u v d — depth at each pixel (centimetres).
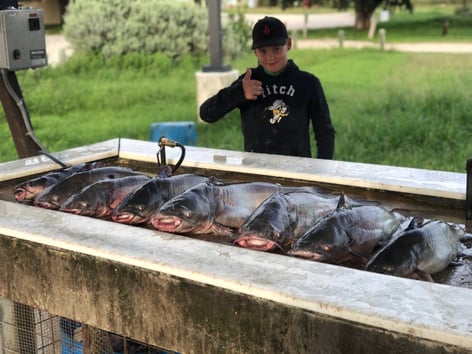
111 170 221
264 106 275
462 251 174
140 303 161
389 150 591
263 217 172
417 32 1838
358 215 173
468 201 198
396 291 138
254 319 144
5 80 339
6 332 212
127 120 762
